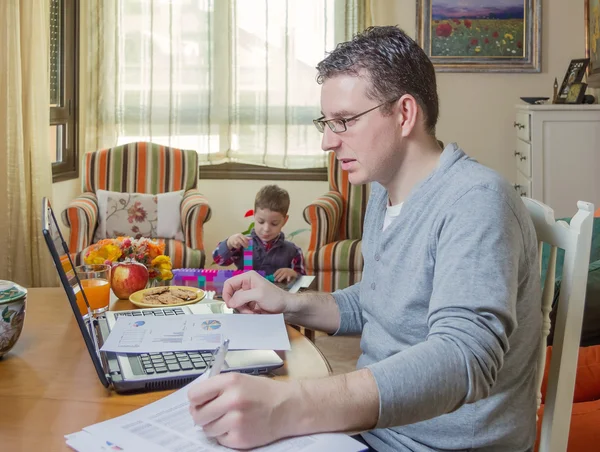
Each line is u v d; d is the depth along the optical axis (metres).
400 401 0.97
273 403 0.94
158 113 4.92
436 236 1.19
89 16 4.84
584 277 1.28
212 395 0.93
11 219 3.98
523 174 4.55
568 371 1.30
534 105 4.18
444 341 1.03
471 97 4.94
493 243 1.10
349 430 0.97
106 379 1.16
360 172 1.30
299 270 3.43
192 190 4.39
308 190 5.00
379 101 1.25
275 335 1.32
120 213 4.11
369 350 1.38
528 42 4.84
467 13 4.85
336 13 4.83
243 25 4.88
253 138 4.96
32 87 4.06
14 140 3.96
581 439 1.49
